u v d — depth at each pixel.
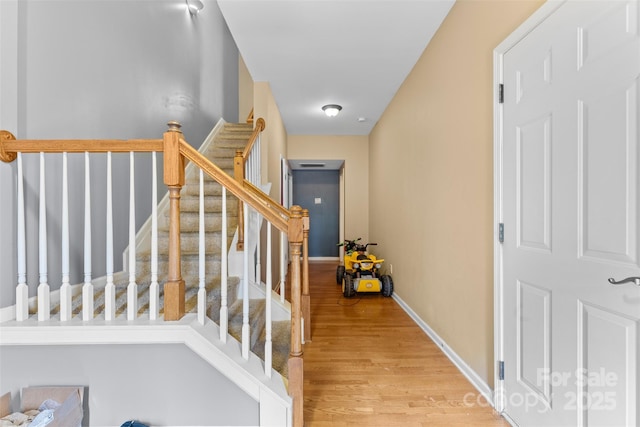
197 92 3.52
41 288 1.38
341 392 1.80
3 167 1.38
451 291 2.20
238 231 2.36
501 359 1.60
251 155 2.92
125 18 2.21
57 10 1.64
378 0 2.09
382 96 3.82
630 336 0.96
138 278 2.04
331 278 5.05
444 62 2.29
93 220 1.92
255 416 1.42
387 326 2.85
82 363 1.39
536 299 1.36
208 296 1.81
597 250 1.07
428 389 1.83
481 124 1.80
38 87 1.54
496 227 1.62
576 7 1.14
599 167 1.05
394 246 3.80
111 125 2.06
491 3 1.70
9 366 1.37
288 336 2.17
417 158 2.92
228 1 2.12
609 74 1.02
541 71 1.32
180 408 1.41
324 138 5.72
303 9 2.19
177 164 1.42
